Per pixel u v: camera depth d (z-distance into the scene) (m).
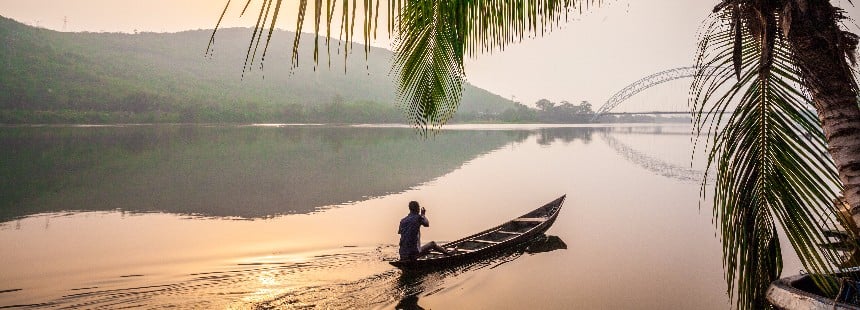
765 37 2.76
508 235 10.38
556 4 3.07
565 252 9.59
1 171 21.75
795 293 2.88
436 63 3.68
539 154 36.34
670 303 6.81
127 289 7.07
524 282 7.60
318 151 35.41
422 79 3.77
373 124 123.50
